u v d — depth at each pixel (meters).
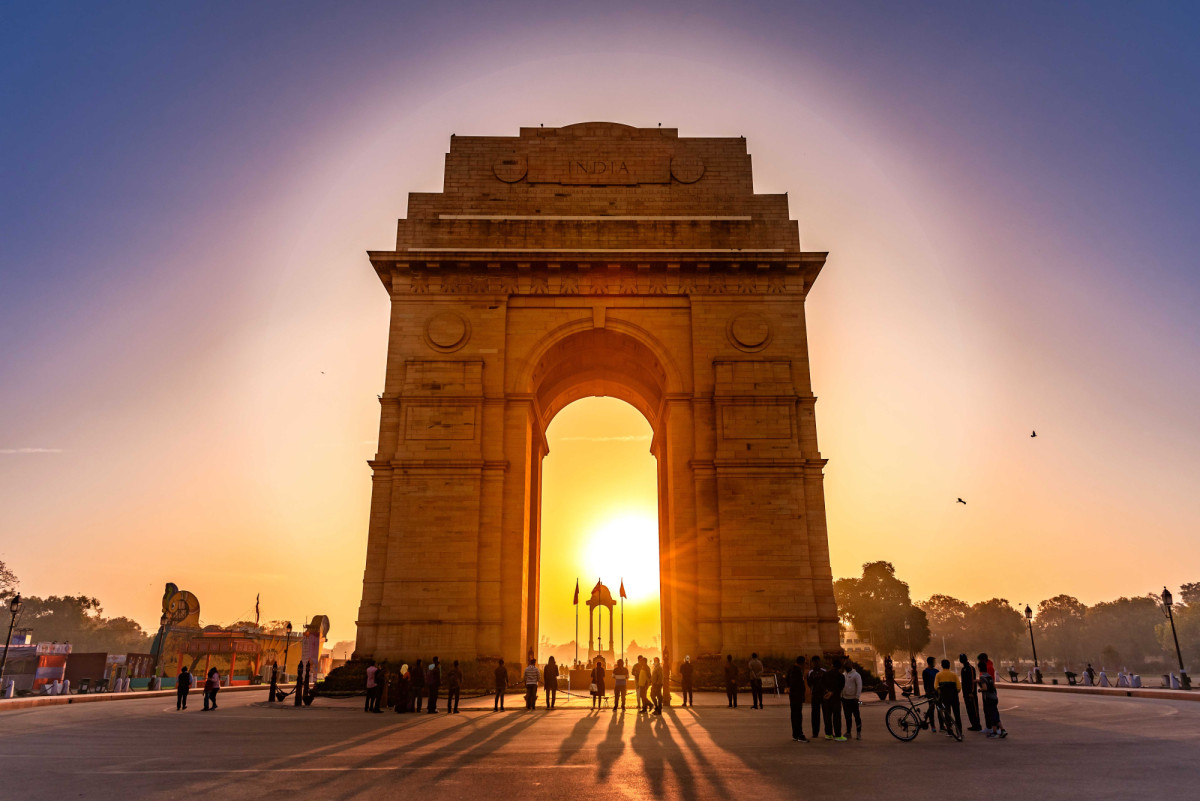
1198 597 189.75
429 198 47.91
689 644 40.50
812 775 15.54
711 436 43.50
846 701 21.36
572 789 14.25
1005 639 187.38
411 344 44.47
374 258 45.22
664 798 13.45
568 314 45.62
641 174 48.78
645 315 45.72
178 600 77.00
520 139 49.44
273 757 18.23
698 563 41.41
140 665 76.81
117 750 19.64
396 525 41.09
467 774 15.81
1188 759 17.05
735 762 17.23
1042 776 15.07
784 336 45.03
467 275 45.88
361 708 32.69
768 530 41.41
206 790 14.14
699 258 45.47
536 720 27.09
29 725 26.73
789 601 40.16
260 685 65.69
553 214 47.91
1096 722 25.38
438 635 39.25
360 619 39.78
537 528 51.31
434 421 43.00
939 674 21.88
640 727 24.61
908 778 15.07
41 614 191.12
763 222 47.25
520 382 44.41
